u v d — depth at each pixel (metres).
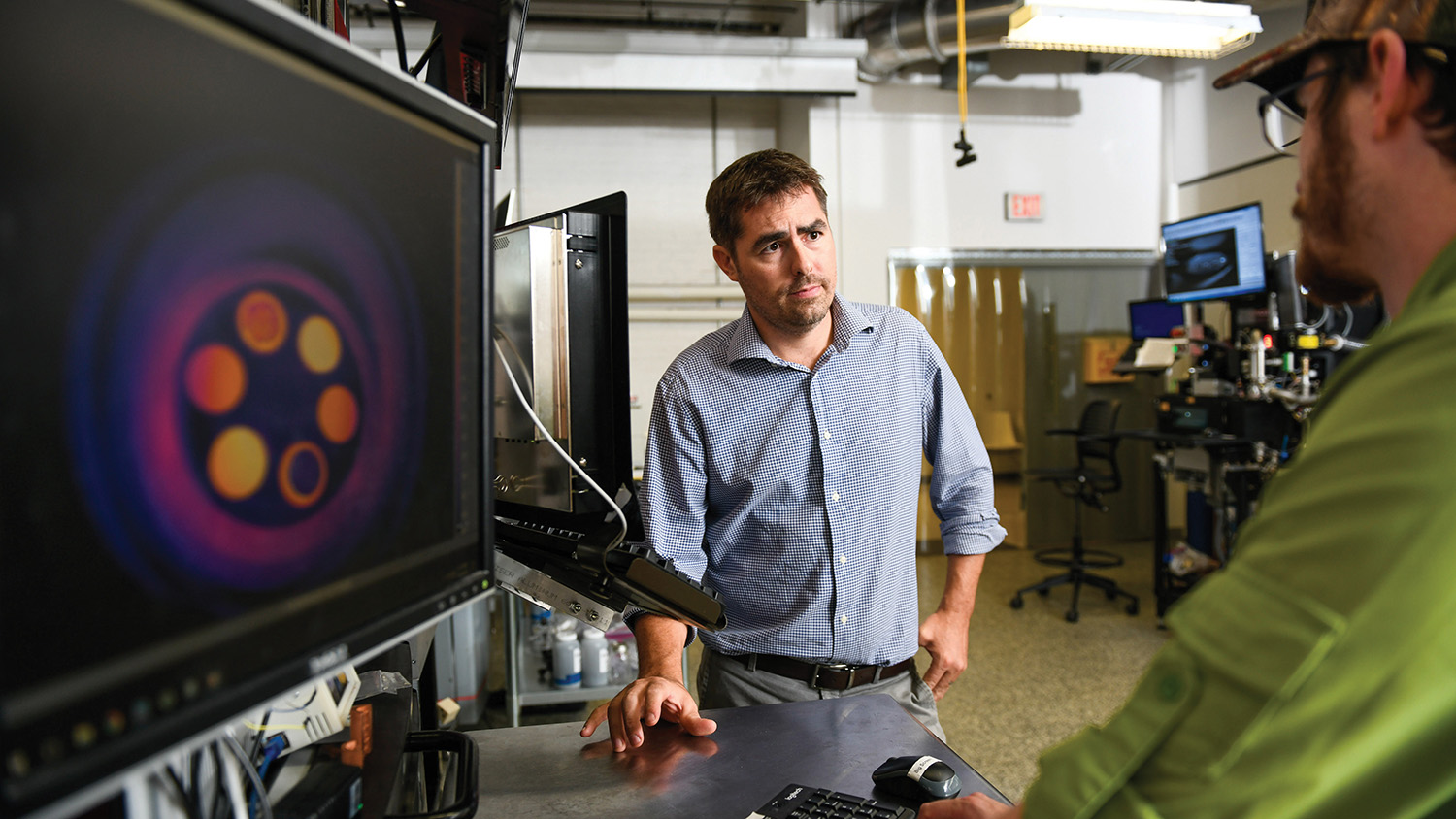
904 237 5.79
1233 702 0.44
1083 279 6.02
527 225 0.97
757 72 5.21
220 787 0.58
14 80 0.32
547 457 0.99
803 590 1.38
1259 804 0.41
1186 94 5.92
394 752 0.76
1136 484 6.09
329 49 0.48
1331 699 0.41
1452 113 0.47
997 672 3.48
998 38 4.91
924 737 1.06
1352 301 0.57
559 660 2.97
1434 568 0.40
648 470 1.43
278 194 0.45
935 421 1.51
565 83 5.12
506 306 1.01
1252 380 3.62
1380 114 0.49
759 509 1.39
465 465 0.65
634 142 6.09
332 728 0.73
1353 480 0.43
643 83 5.16
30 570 0.33
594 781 0.95
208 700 0.41
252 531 0.44
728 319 6.09
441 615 0.61
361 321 0.52
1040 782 0.52
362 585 0.53
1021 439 5.98
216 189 0.41
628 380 1.01
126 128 0.37
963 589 1.48
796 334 1.36
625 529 0.92
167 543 0.39
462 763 0.81
